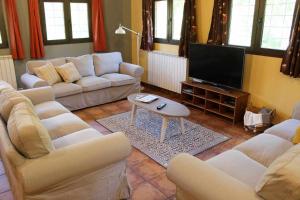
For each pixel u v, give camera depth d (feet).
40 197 5.81
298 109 9.41
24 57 15.85
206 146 10.64
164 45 17.39
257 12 12.09
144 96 12.24
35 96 10.78
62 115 9.74
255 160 6.91
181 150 10.28
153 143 10.77
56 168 5.76
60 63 14.88
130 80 15.96
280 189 4.13
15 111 6.75
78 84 14.35
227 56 12.73
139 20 18.70
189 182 5.06
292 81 11.45
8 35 15.12
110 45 19.30
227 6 13.01
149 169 9.08
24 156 5.79
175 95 17.17
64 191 6.15
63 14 16.80
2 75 14.89
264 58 12.25
